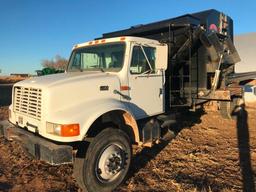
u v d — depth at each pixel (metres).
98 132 4.84
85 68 6.21
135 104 5.74
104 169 4.76
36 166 5.93
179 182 5.14
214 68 9.27
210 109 10.39
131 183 5.13
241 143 7.58
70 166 5.95
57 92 4.68
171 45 7.69
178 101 7.99
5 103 15.80
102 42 5.94
